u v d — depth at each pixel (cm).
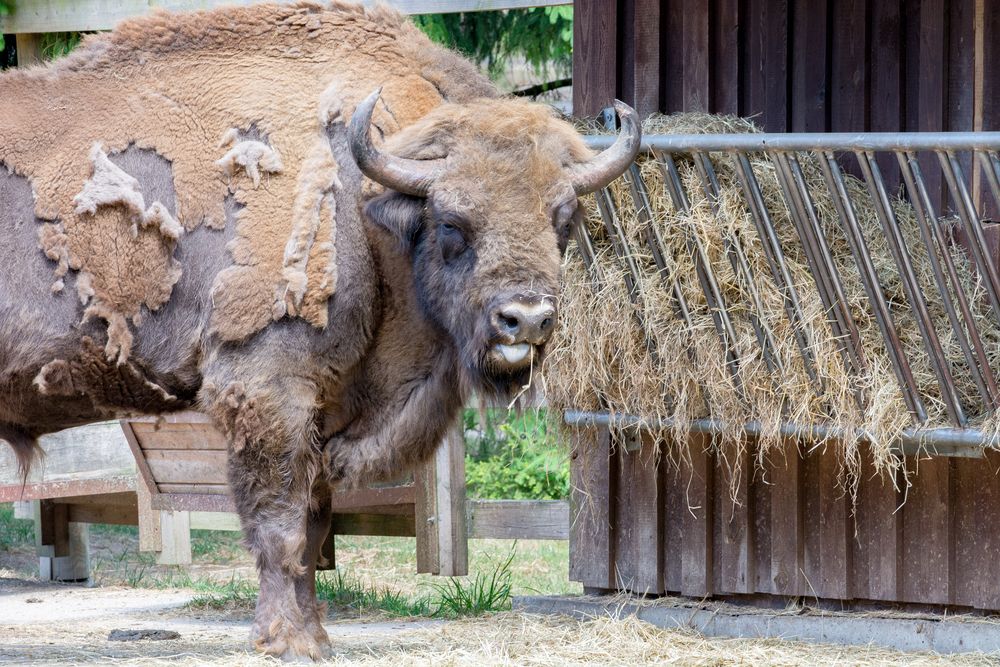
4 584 3156
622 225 2011
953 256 1992
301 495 1800
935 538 2009
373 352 1867
